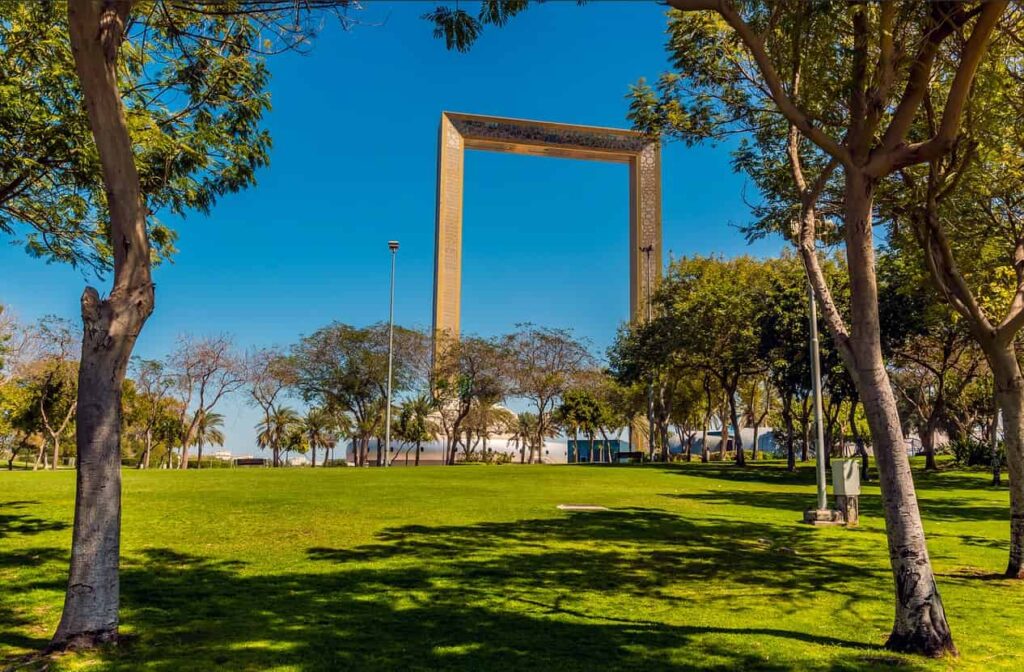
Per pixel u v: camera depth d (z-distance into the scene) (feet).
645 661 19.97
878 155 22.26
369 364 177.17
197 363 178.81
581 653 20.62
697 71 35.17
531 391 179.83
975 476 116.78
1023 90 34.27
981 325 33.81
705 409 200.34
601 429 195.52
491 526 47.01
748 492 78.43
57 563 32.53
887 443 21.52
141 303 20.34
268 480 88.17
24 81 35.09
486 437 199.31
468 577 30.94
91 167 36.55
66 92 34.99
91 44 19.45
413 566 33.19
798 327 103.45
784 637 22.75
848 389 104.42
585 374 182.60
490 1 23.70
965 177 37.86
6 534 40.93
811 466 136.26
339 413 191.72
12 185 36.52
